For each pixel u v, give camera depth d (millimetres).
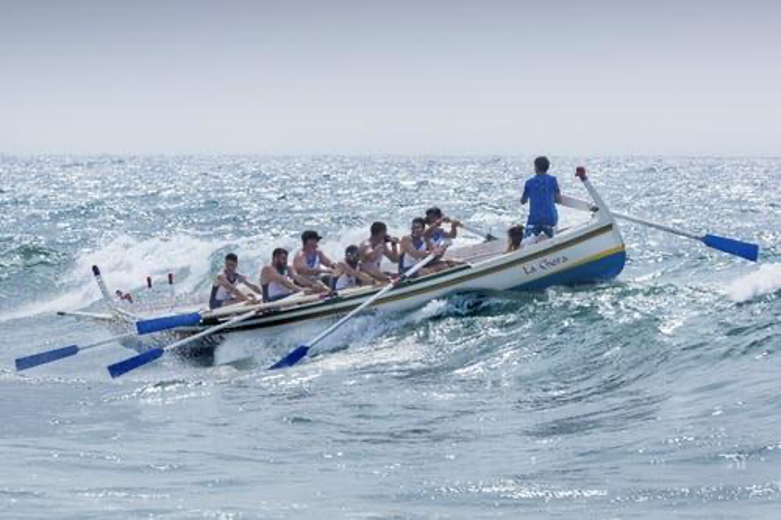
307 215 154500
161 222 150000
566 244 49719
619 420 29469
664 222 125125
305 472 25344
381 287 48250
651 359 36812
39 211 182750
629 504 20625
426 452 27531
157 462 26750
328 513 20766
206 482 24109
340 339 47500
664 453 24703
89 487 23234
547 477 23438
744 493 20641
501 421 31031
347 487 23391
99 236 128250
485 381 37500
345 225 132875
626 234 97562
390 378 39281
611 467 23938
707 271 68438
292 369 42656
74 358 52406
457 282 48906
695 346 37094
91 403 37656
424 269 50375
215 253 96938
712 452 24141
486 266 49000
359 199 198375
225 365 46875
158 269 92250
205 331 46031
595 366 37531
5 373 47344
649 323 41406
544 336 42375
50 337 60469
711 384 32125
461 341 43906
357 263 51031
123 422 33750
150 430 32156
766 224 117438
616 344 39531
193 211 173500
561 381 36219
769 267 48312
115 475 24953
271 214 159000
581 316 44156
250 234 125250
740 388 30828
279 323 47938
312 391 37875
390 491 22828
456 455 26906
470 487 22859
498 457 26281
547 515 20234
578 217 83125
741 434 25453
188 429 32125
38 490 22766
